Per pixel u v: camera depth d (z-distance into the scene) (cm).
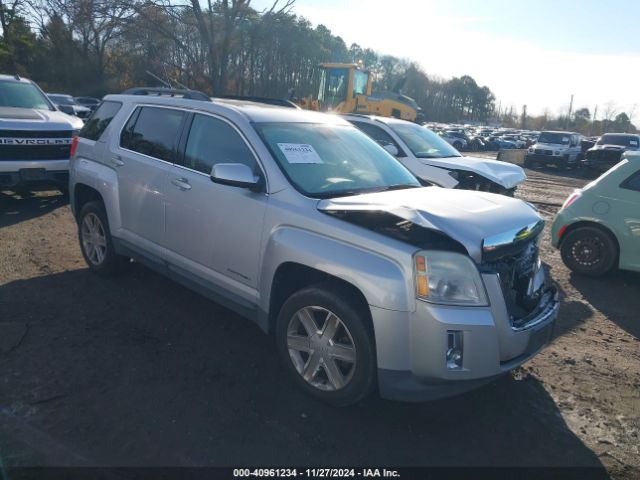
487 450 320
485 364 310
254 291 384
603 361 455
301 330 361
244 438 312
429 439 326
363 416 345
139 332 436
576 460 317
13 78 937
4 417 312
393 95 2033
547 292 394
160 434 309
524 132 7162
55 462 279
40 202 880
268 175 383
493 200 380
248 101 544
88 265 566
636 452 329
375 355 321
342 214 340
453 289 306
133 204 484
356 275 316
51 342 407
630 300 620
